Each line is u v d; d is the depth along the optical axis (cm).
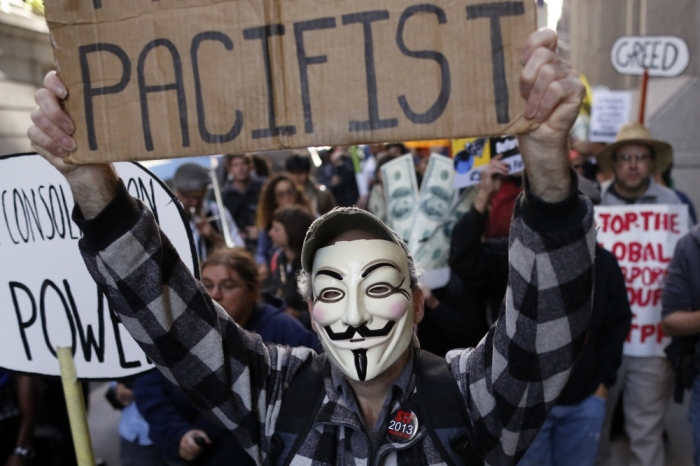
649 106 736
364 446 129
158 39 108
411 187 332
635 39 442
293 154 548
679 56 438
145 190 161
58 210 172
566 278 109
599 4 832
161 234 129
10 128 583
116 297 126
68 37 110
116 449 423
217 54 107
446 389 130
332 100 104
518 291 113
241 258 245
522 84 96
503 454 125
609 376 273
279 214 347
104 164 117
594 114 457
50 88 111
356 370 127
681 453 390
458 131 100
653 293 326
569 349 115
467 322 304
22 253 175
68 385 172
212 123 108
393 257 133
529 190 107
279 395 141
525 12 96
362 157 682
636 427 334
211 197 509
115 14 109
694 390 271
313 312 133
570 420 272
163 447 239
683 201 388
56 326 176
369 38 102
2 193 174
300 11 103
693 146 718
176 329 129
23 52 599
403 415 129
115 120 110
